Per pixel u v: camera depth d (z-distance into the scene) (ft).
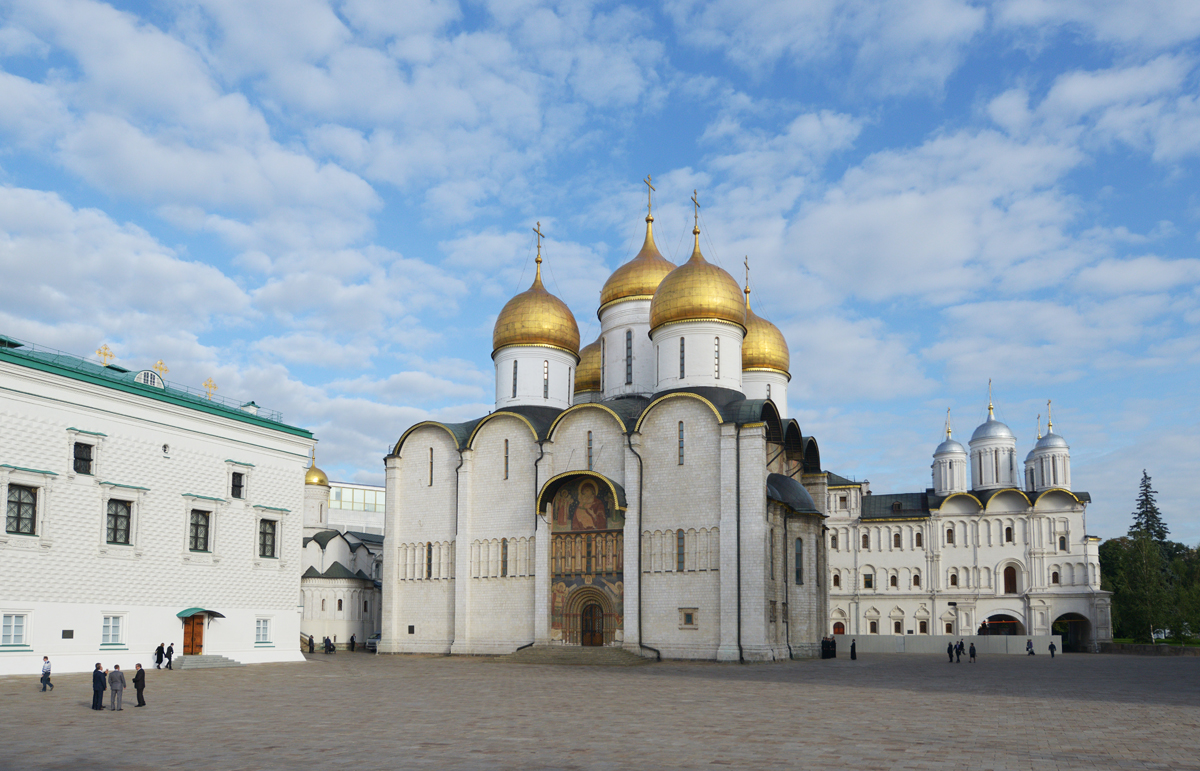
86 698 102.06
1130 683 136.36
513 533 202.08
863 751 65.05
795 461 229.04
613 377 220.84
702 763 60.13
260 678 133.90
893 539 330.95
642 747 66.80
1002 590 315.58
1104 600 300.61
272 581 171.32
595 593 189.98
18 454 131.95
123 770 58.34
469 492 209.05
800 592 204.03
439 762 60.64
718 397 193.88
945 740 70.69
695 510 183.11
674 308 199.62
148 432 150.92
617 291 222.07
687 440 186.39
